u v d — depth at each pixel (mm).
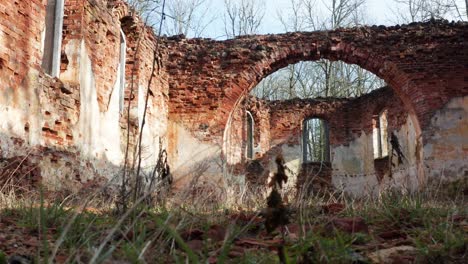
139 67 11531
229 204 5688
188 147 13688
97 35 9492
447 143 12781
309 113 20594
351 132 19984
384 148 19484
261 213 1875
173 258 2246
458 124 12836
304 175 19891
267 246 2666
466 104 12898
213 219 3656
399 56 13422
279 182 1894
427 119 12992
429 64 13258
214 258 2312
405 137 16484
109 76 10117
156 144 12727
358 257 2385
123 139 10922
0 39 6324
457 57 13148
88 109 8961
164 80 13719
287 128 20703
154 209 3879
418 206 4324
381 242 3051
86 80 8914
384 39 13602
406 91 13344
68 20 8742
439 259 2469
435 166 12727
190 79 14047
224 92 13859
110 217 3850
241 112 18938
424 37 13359
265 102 20641
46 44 8453
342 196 5309
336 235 2809
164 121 13539
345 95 29422
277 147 20594
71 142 8203
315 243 2518
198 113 13859
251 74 13914
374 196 5840
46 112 7523
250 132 20312
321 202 4938
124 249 2254
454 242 2695
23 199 4934
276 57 13984
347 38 13766
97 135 9336
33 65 7148
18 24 6758
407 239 3070
